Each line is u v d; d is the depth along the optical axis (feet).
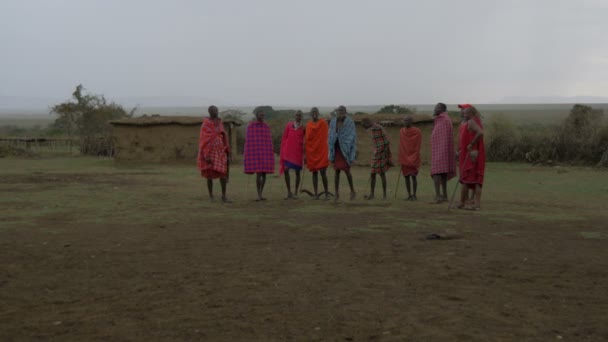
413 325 14.48
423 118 74.64
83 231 27.99
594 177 60.29
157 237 26.50
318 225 29.78
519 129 88.17
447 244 24.76
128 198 41.73
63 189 47.80
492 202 40.09
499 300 16.67
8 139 117.19
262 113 40.04
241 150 103.14
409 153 40.70
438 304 16.25
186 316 15.25
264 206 37.60
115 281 18.89
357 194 45.14
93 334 13.96
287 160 40.86
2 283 18.67
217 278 19.17
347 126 39.42
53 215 33.19
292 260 21.83
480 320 14.89
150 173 65.77
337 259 21.98
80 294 17.42
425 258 22.07
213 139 38.88
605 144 76.48
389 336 13.73
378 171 41.22
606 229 28.81
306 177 60.85
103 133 132.98
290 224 30.09
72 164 80.38
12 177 59.11
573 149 78.54
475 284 18.40
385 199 41.47
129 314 15.47
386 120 75.92
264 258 22.18
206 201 40.27
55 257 22.33
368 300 16.62
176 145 83.30
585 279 19.07
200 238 26.27
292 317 15.14
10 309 15.98
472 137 35.78
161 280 18.97
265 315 15.30
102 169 71.46
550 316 15.25
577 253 22.99
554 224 30.27
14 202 39.04
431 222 30.66
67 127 139.85
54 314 15.52
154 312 15.62
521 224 30.17
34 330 14.28
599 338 13.67
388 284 18.34
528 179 58.29
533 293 17.39
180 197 42.55
